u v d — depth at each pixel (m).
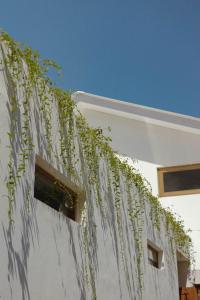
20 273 3.65
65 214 4.86
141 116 10.59
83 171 5.16
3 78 3.84
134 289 6.09
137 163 10.52
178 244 8.75
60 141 4.68
